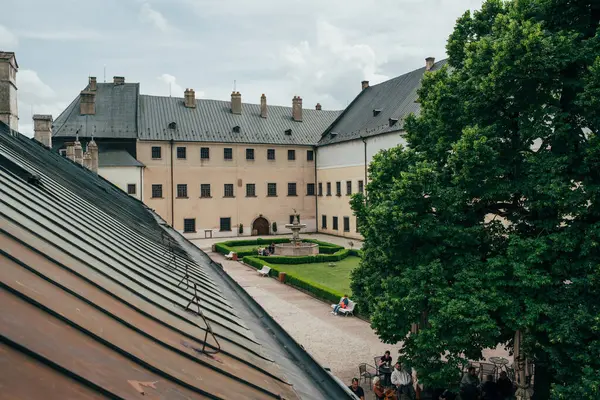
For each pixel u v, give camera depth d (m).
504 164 14.09
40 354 3.10
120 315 4.88
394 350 23.02
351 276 19.67
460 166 13.61
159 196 60.41
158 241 13.33
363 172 58.03
